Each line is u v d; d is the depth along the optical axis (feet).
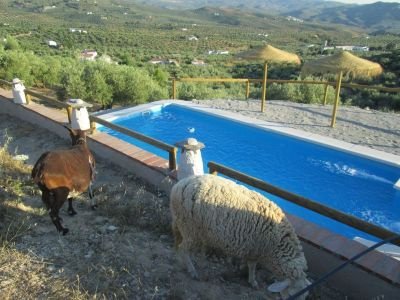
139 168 22.27
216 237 12.17
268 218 11.80
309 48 264.93
